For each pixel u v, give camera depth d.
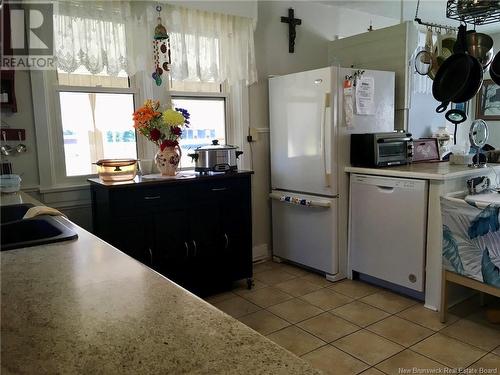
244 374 0.63
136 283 1.01
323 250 3.33
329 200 3.22
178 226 2.81
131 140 3.11
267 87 3.73
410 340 2.37
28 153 2.68
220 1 3.14
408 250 2.85
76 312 0.85
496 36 5.19
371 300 2.93
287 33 3.81
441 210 2.43
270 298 3.01
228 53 3.32
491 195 2.48
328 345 2.34
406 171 2.83
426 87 3.73
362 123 3.31
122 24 2.81
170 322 0.80
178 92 3.28
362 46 3.81
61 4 2.57
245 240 3.15
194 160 3.12
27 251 1.29
